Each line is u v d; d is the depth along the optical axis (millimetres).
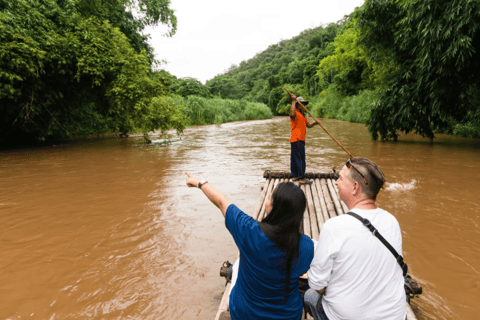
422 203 5086
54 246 3770
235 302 1598
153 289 2873
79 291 2855
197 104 30344
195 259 3414
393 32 13227
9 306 2652
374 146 12211
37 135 14180
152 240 3900
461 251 3463
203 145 13555
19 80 11289
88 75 13289
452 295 2689
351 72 38031
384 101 13320
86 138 17172
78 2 13938
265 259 1457
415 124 13445
